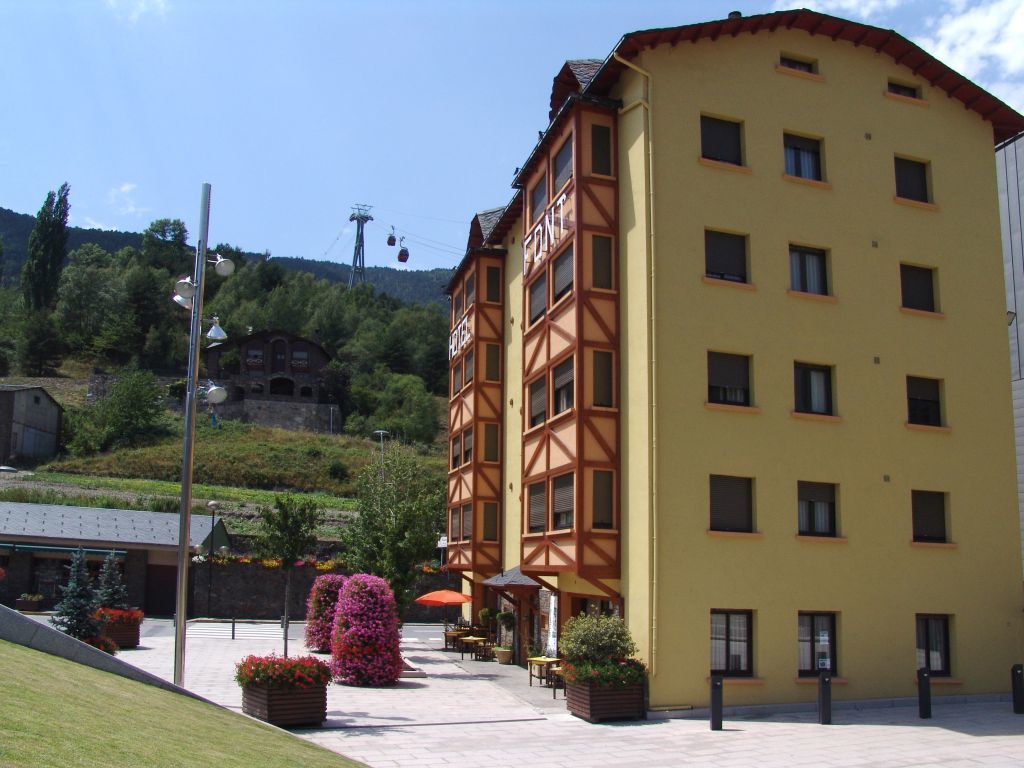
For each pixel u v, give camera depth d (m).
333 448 74.69
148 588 39.59
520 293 28.20
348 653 21.36
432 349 115.25
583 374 19.56
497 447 29.80
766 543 18.75
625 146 20.20
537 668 23.12
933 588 19.98
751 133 20.22
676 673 17.55
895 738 15.09
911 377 21.00
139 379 76.00
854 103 21.39
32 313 103.62
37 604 36.03
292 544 22.17
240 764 9.52
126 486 56.97
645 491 18.27
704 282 19.23
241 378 90.62
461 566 30.50
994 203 22.50
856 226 20.88
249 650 27.08
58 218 116.19
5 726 8.21
